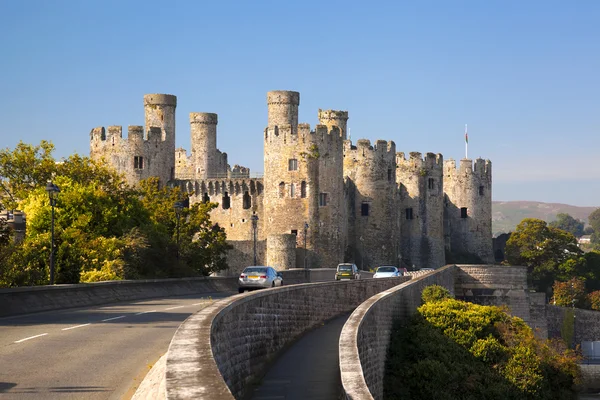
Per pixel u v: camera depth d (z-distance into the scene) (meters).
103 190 74.12
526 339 46.88
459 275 70.69
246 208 131.50
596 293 128.12
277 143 118.12
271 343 25.05
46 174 79.44
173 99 126.94
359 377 13.23
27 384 17.06
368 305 29.09
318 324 35.16
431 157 148.62
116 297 43.59
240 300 21.09
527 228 146.75
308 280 81.88
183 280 55.47
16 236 59.94
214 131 147.00
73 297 38.78
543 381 44.69
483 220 162.75
